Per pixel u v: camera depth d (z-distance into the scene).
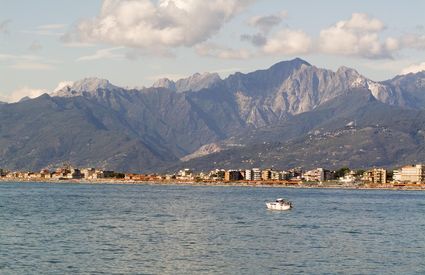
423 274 138.00
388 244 182.50
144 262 146.38
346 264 148.12
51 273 133.62
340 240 190.00
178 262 147.25
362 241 188.75
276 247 172.00
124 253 157.88
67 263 144.12
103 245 170.62
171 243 176.38
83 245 170.12
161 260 149.12
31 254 155.12
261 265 145.12
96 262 145.62
